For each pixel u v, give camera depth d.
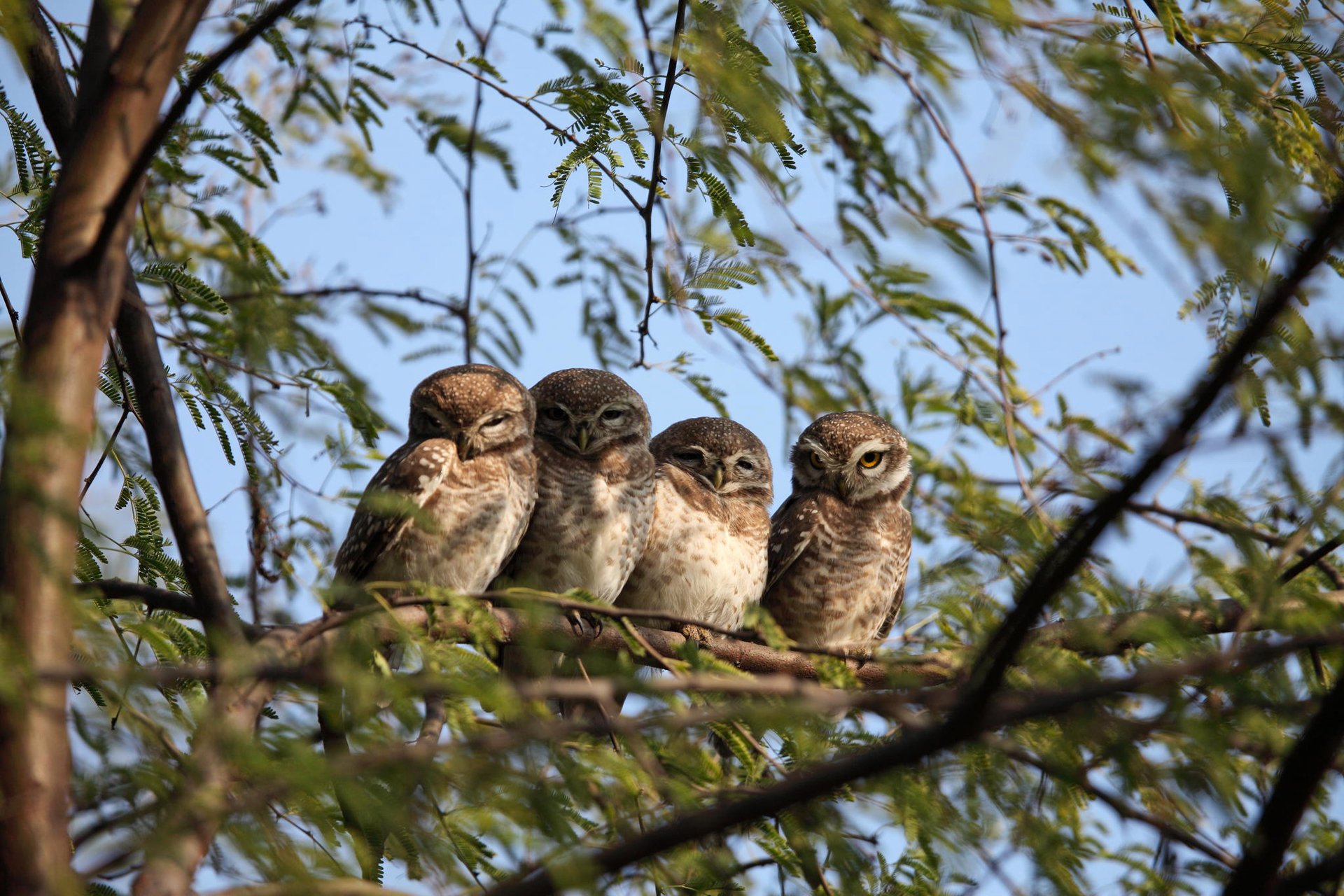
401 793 4.62
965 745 5.27
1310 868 5.67
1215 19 8.40
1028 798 5.67
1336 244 4.47
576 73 8.66
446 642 6.43
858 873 5.95
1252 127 5.37
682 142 8.15
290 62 10.67
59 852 4.69
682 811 5.82
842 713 6.20
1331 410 5.05
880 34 5.88
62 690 4.76
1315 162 6.56
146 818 4.46
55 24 9.48
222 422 10.08
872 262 10.27
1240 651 4.88
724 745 8.28
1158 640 5.37
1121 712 5.27
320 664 4.83
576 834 5.18
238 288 11.23
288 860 4.45
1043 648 5.55
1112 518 4.71
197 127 10.24
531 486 12.76
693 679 4.96
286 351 10.73
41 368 5.77
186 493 8.12
